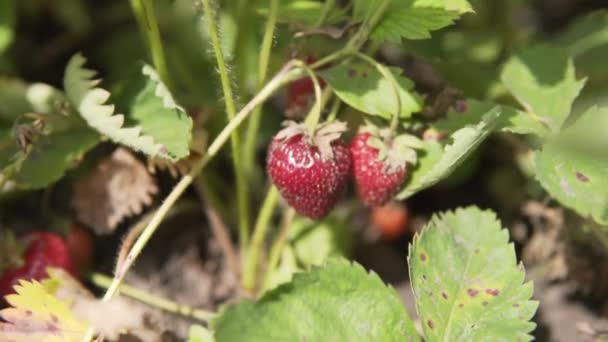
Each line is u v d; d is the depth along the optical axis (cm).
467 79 38
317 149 32
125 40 46
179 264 41
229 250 39
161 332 34
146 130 33
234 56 37
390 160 32
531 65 35
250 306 29
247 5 37
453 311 31
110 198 37
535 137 37
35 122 34
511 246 31
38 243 35
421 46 37
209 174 41
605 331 37
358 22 33
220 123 39
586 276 38
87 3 48
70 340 31
